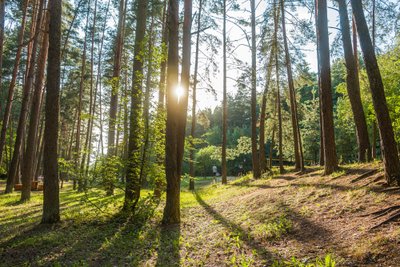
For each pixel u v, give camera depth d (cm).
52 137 979
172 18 969
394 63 1864
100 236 842
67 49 2655
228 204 1190
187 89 1070
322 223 691
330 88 1152
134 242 776
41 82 1634
